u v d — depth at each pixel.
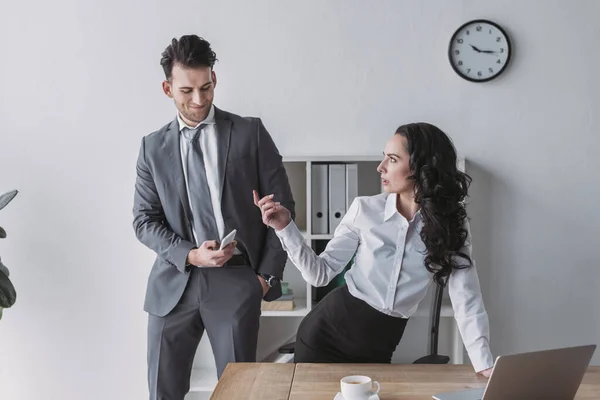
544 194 3.66
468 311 2.21
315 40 3.62
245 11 3.62
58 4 3.65
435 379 1.97
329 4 3.61
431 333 2.74
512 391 1.63
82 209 3.72
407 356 3.77
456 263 2.24
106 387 3.79
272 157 2.75
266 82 3.64
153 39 3.65
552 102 3.62
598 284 3.67
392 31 3.61
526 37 3.61
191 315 2.70
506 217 3.67
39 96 3.68
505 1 3.60
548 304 3.69
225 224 2.67
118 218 3.72
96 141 3.69
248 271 2.71
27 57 3.67
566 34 3.60
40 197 3.72
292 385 1.93
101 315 3.76
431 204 2.22
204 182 2.68
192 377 3.56
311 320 2.48
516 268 3.69
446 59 3.62
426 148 2.26
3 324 3.77
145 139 2.76
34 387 3.80
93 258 3.74
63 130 3.70
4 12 3.66
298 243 2.31
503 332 3.71
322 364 2.13
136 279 3.74
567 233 3.66
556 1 3.59
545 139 3.64
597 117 3.62
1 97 3.69
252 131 2.72
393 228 2.35
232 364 2.13
